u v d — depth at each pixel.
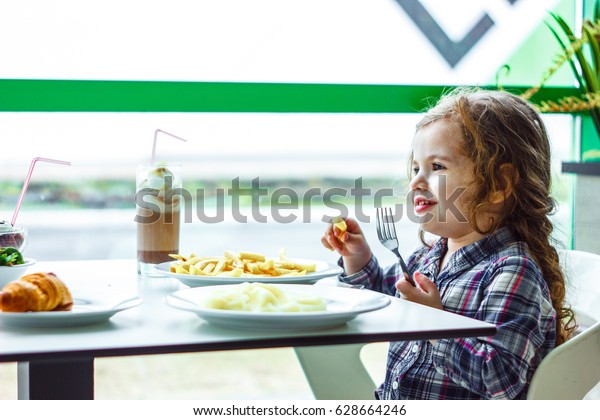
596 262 1.20
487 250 1.18
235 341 0.73
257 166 2.47
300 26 2.43
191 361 2.57
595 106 2.21
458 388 1.08
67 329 0.79
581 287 1.22
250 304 0.82
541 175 1.27
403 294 1.00
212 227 2.62
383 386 1.20
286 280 1.06
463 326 0.80
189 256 1.20
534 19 2.52
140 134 2.33
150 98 1.96
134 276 1.23
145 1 2.29
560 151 2.46
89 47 2.25
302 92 2.08
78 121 2.25
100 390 2.22
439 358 1.07
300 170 2.49
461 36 2.52
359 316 0.86
